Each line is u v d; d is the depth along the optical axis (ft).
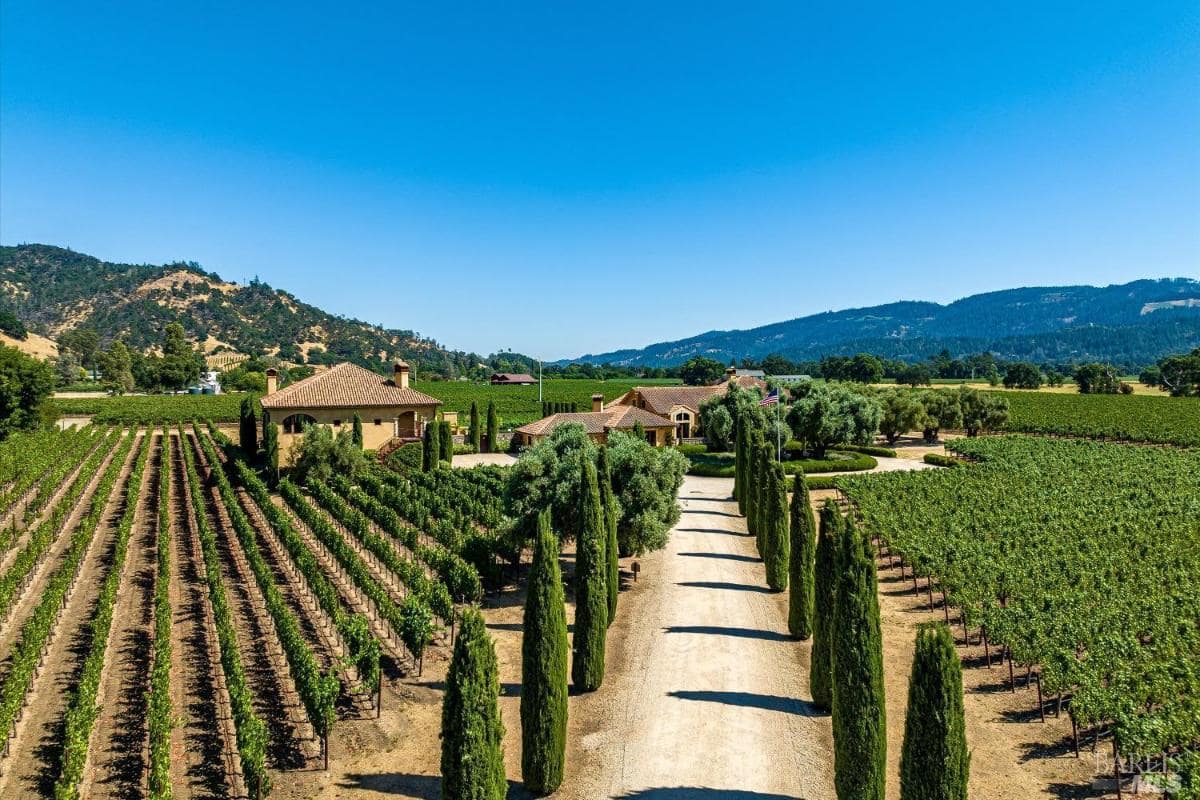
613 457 113.60
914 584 109.50
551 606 59.16
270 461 190.49
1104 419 371.15
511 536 112.57
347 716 71.92
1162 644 77.05
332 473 187.32
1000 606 93.04
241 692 67.00
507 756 65.51
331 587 98.84
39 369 271.08
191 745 67.15
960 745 47.06
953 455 258.98
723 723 69.31
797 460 226.38
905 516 130.93
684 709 72.23
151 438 302.86
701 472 223.30
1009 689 77.46
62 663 84.89
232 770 63.10
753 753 63.93
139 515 159.22
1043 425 339.36
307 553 112.68
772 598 106.42
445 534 130.41
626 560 126.93
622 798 57.82
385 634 93.76
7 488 174.50
